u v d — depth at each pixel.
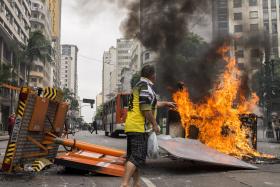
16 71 52.44
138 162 4.48
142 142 4.51
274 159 9.80
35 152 7.64
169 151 7.21
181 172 7.52
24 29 66.75
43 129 7.88
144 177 6.90
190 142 8.66
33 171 7.02
